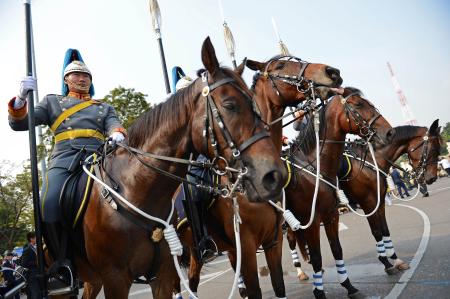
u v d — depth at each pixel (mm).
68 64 3736
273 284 3938
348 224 12844
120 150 2869
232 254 4176
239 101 2326
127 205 2633
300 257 8875
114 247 2613
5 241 22312
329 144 4848
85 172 2994
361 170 5879
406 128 7129
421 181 7090
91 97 3822
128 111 17625
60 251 2896
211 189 2553
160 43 5199
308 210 4633
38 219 2988
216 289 7297
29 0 3344
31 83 3062
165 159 2564
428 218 9820
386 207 14633
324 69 4250
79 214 2787
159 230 2672
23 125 3223
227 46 7215
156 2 5320
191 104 2543
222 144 2326
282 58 4691
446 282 4508
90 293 4434
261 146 2229
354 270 6215
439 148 7078
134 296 8414
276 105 4504
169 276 2936
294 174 4582
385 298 4434
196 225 3578
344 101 5074
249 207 3627
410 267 5531
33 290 2998
